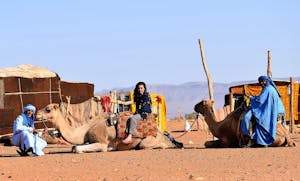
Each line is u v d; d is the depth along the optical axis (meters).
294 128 31.72
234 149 18.45
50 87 29.38
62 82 30.03
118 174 12.88
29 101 28.39
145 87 19.23
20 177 12.77
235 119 19.45
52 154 18.50
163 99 31.86
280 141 19.30
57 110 18.78
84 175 12.85
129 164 14.65
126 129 18.89
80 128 19.00
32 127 18.77
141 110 19.16
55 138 24.03
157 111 31.36
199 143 24.27
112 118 18.94
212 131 19.95
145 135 19.06
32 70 29.09
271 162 14.56
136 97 19.28
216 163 14.53
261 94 19.34
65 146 23.61
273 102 19.28
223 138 19.73
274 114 19.20
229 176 12.17
